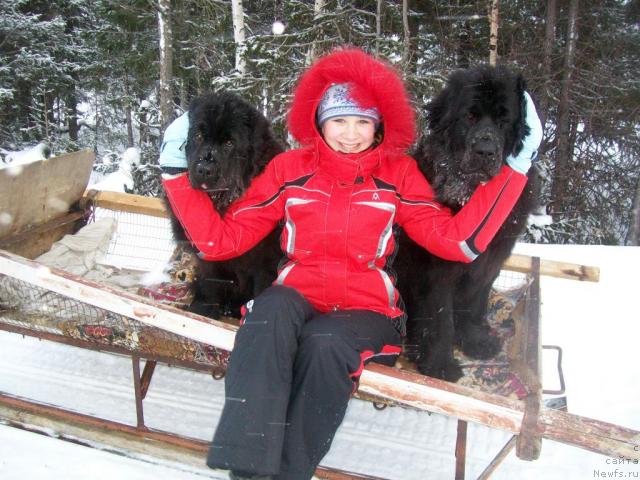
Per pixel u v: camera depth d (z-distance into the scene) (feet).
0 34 43.80
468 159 7.45
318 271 7.55
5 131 46.24
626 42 35.45
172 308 7.38
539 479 8.91
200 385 11.26
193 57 41.24
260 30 40.45
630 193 36.63
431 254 8.36
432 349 8.35
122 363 11.89
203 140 8.11
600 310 14.92
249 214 8.05
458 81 8.06
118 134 57.98
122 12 38.32
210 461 6.00
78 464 8.48
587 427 6.02
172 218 9.39
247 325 6.56
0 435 9.02
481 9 31.68
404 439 9.97
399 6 30.14
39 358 11.87
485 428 10.31
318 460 6.54
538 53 34.09
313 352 6.44
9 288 9.05
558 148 34.24
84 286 7.57
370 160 7.55
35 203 11.27
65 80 47.19
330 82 7.63
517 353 8.59
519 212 8.36
